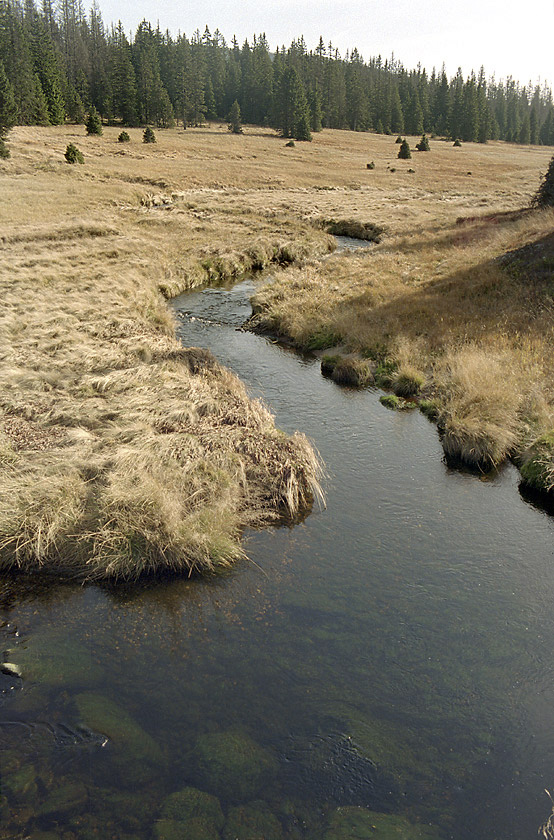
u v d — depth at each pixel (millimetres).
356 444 11047
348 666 5906
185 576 7387
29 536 7703
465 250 25859
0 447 9703
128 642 6238
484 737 5160
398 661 5973
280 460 9594
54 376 12867
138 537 7570
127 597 6996
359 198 48312
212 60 131375
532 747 5078
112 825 4328
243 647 6160
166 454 9438
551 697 5566
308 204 43750
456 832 4379
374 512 8828
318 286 21906
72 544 7668
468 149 95500
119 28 105188
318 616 6625
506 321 15766
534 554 7824
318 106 103312
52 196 36906
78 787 4602
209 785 4672
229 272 26359
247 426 10695
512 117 160875
